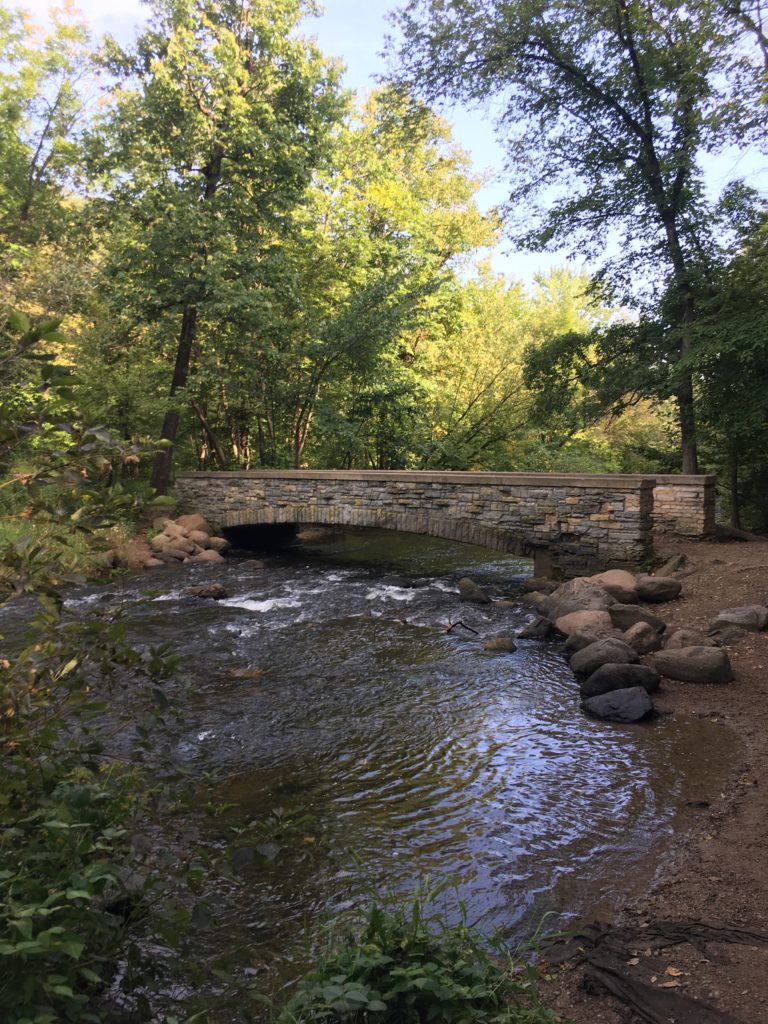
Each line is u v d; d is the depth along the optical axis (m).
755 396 15.54
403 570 16.27
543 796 5.38
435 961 2.77
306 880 4.27
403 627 10.84
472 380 27.41
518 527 13.78
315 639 10.12
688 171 17.00
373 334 22.89
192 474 20.09
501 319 27.69
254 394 23.78
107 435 2.57
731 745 6.21
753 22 13.04
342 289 26.20
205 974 3.08
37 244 24.05
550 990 3.09
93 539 2.63
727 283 15.96
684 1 14.45
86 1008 2.45
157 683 2.94
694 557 13.00
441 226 30.25
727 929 3.52
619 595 10.98
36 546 2.50
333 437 25.36
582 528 13.08
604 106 17.61
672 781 5.56
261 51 21.23
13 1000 1.98
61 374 2.52
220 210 20.38
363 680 8.33
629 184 17.56
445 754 6.21
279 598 13.02
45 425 2.60
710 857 4.38
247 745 6.41
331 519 16.81
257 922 3.85
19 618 9.73
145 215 19.88
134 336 21.22
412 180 30.02
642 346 18.59
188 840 2.83
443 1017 2.54
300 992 2.63
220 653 9.38
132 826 2.88
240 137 19.64
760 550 13.49
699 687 7.69
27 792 2.54
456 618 11.38
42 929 2.15
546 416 20.88
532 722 6.98
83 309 19.39
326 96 21.42
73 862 2.37
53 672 2.68
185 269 19.47
